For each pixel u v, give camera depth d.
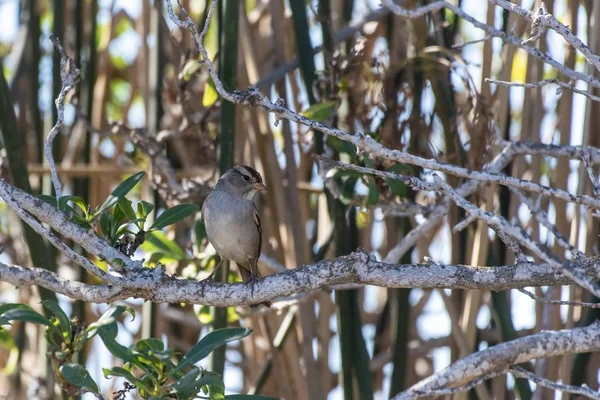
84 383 7.29
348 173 10.24
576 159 10.43
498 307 11.05
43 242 10.47
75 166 13.84
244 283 8.04
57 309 7.77
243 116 13.20
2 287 16.23
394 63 11.89
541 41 10.91
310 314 12.37
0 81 10.19
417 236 10.51
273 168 12.77
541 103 11.03
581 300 11.20
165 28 12.98
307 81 11.82
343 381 11.12
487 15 10.80
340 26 13.05
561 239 6.60
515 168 11.06
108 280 7.85
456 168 7.37
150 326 11.92
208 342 7.63
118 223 8.23
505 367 8.27
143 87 14.04
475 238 10.60
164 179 12.17
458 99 12.52
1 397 13.41
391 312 13.33
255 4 16.86
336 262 8.04
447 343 14.43
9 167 10.27
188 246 12.23
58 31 13.09
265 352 13.91
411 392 8.23
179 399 7.36
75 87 13.20
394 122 11.60
